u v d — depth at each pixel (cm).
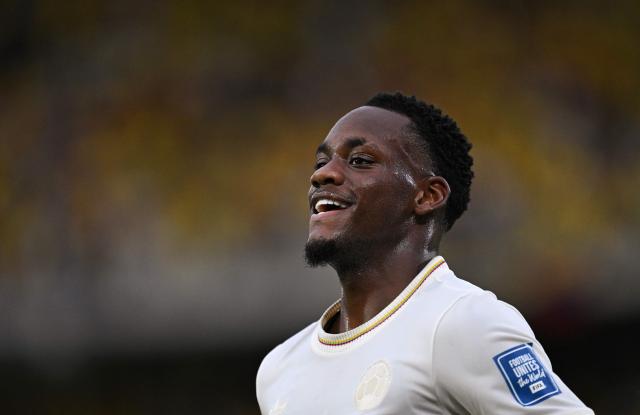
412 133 996
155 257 4216
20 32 4822
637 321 3756
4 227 4353
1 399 3931
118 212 4366
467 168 1046
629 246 4078
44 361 4006
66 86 4722
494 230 3912
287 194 4372
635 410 3666
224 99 4666
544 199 4181
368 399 860
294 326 3797
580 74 4591
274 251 4162
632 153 4453
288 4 4819
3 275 4228
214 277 4081
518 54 4644
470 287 909
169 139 4556
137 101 4666
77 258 4256
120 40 4834
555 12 4712
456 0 4775
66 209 4409
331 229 953
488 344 827
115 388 3928
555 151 4378
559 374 3778
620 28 4691
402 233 966
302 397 934
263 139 4553
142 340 3972
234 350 3872
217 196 4381
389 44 4725
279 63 4712
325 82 4681
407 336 878
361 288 964
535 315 3784
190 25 4844
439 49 4691
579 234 4088
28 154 4547
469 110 4528
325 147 991
